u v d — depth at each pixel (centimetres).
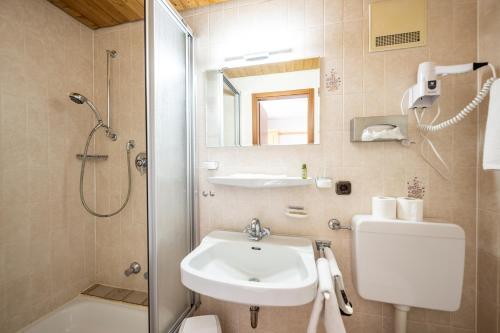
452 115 92
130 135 139
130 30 139
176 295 104
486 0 85
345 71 102
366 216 95
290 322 107
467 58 90
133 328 123
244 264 99
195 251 91
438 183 94
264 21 111
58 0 120
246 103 114
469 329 90
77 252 138
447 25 92
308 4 106
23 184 113
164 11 94
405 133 93
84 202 132
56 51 127
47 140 123
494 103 70
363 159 100
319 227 105
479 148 89
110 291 141
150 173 85
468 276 91
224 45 117
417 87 84
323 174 105
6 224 107
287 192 109
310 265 80
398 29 96
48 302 123
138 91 138
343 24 102
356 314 101
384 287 86
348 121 102
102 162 145
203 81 119
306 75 106
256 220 104
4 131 106
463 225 91
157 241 89
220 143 117
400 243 85
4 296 107
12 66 109
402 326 89
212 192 119
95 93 147
